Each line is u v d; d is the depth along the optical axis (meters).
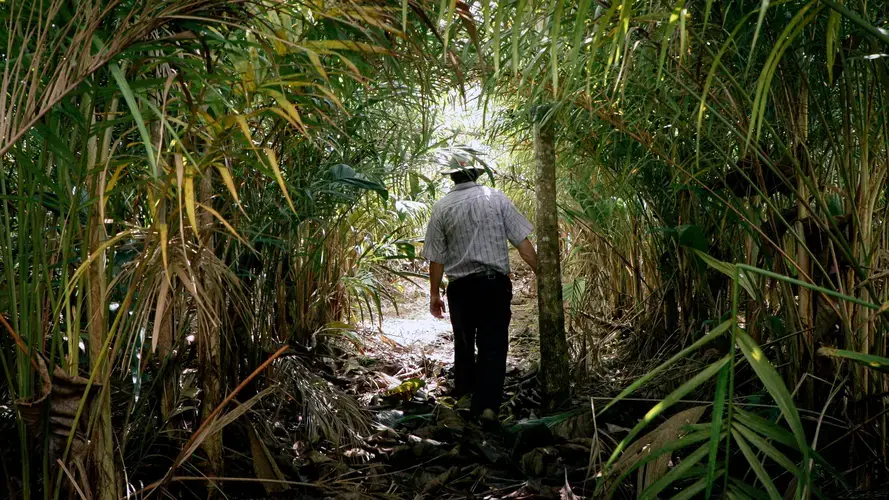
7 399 1.75
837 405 1.74
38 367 1.20
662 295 3.27
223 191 1.92
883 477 1.60
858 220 1.58
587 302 4.18
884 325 1.45
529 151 4.32
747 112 1.83
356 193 2.86
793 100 1.70
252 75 1.19
